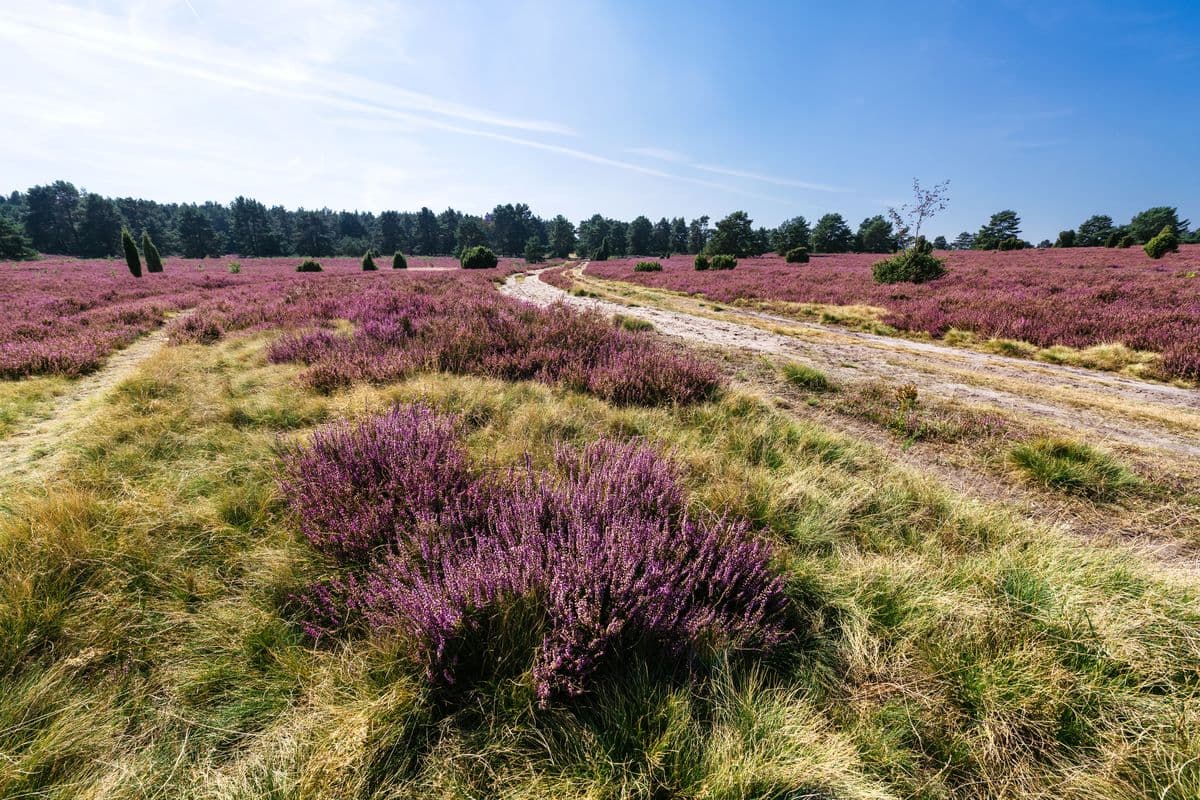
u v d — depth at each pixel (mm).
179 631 2061
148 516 2746
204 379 5891
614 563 1992
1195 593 2211
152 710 1731
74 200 92688
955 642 2037
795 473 3545
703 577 2178
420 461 2939
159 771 1543
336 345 7145
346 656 1925
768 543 2525
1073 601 2188
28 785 1482
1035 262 32781
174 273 34594
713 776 1476
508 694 1749
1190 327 9523
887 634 2121
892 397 6055
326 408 4777
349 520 2531
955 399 6164
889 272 22016
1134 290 15000
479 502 2701
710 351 8766
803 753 1575
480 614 1893
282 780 1489
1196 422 5430
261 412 4680
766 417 4910
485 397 5039
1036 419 5414
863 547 2857
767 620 2135
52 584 2182
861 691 1887
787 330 12078
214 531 2656
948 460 4395
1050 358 9250
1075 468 3916
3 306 13742
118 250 89000
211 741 1653
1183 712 1727
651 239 117250
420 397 4781
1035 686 1805
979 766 1635
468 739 1653
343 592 2199
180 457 3713
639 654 1862
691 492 3137
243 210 101938
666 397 5434
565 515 2502
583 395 5469
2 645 1863
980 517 3082
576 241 126000
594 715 1696
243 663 1907
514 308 10484
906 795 1546
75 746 1572
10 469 3570
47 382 6035
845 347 10055
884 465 3994
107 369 7156
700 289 23266
